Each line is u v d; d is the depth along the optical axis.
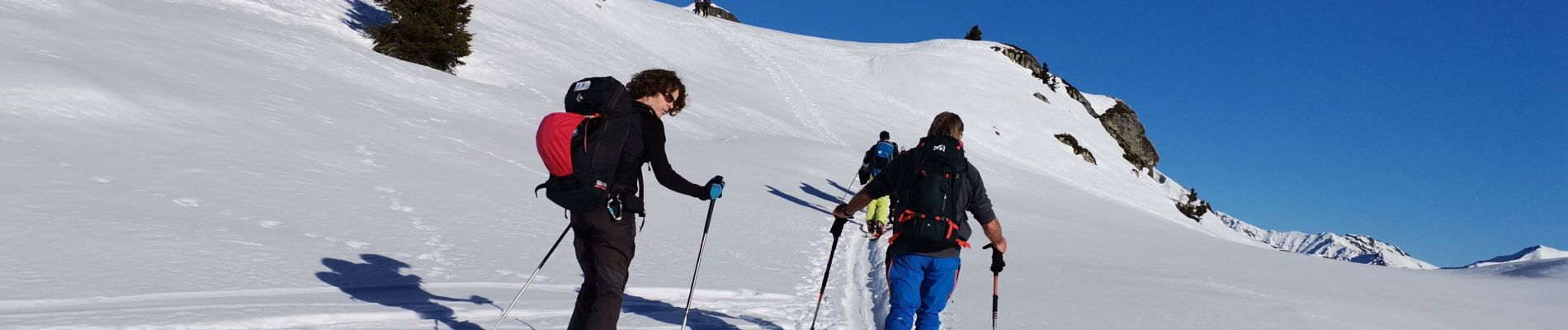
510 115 16.69
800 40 62.25
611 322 3.14
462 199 7.36
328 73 14.99
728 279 5.62
